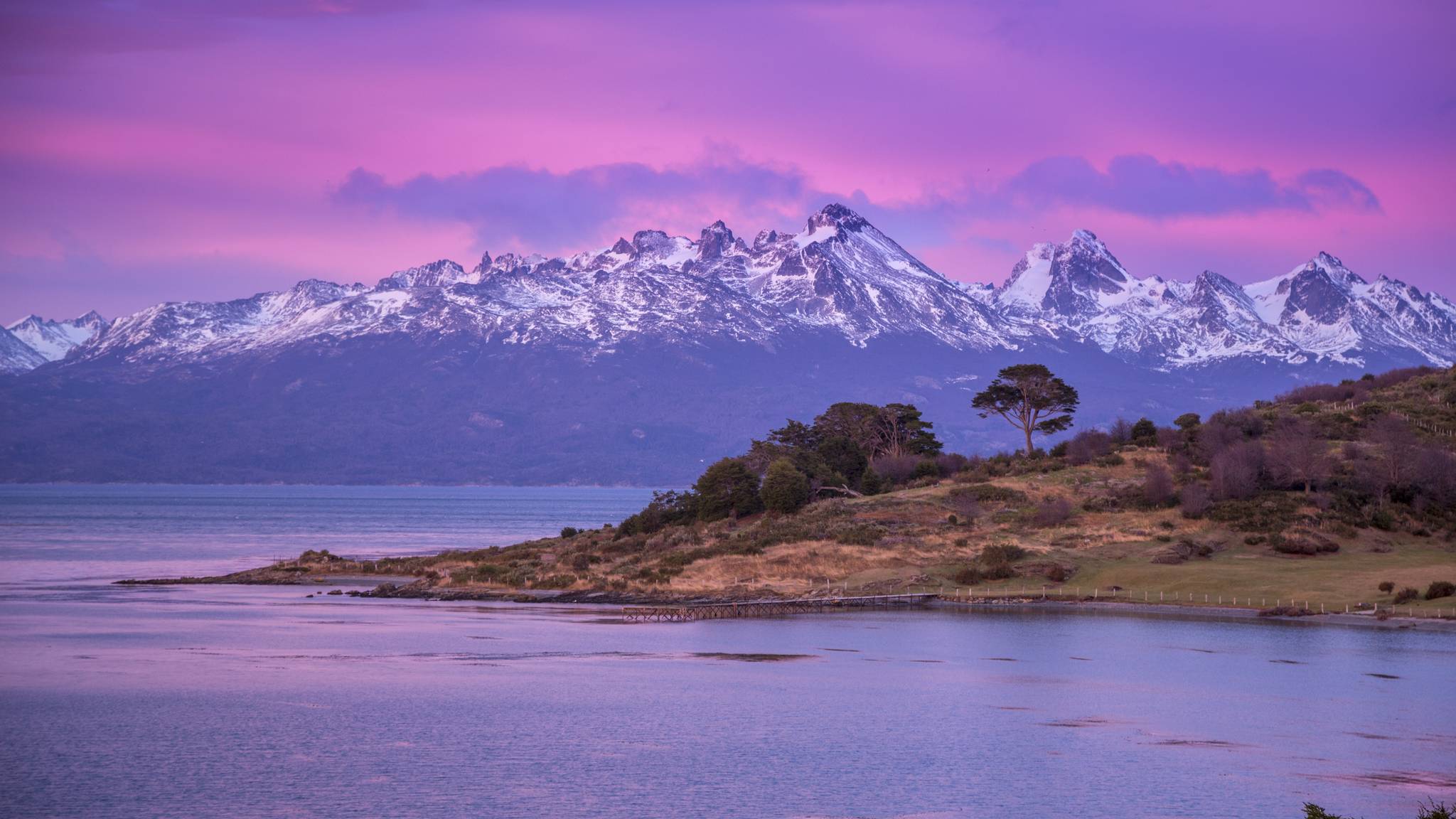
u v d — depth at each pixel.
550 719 192.25
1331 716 197.50
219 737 177.38
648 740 179.88
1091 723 193.00
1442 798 151.75
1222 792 154.50
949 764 168.25
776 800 151.50
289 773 159.88
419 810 145.38
